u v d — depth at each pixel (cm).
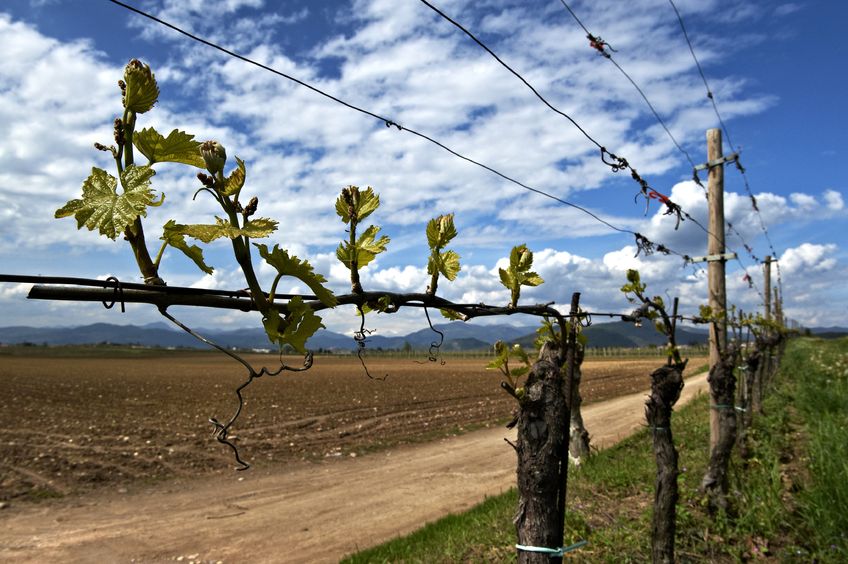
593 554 502
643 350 9981
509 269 217
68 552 690
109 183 89
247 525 792
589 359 8325
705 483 609
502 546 554
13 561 662
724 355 623
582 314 261
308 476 1100
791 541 529
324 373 4234
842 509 510
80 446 1270
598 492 683
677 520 566
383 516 829
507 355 243
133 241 100
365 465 1207
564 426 245
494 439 1507
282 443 1407
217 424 103
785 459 787
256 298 107
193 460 1193
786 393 1437
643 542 515
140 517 832
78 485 998
